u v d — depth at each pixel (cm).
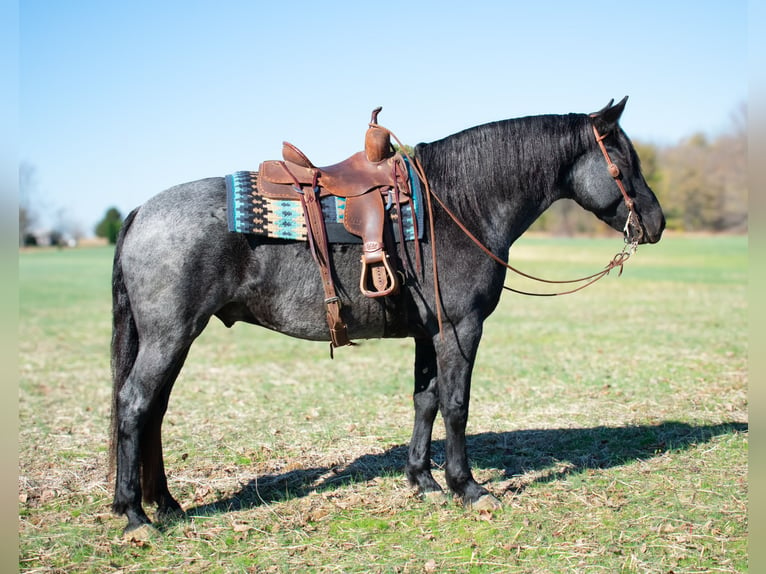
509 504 401
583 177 407
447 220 380
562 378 754
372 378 793
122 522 387
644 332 1078
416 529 373
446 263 376
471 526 374
